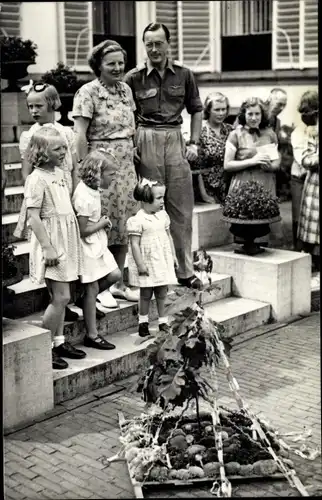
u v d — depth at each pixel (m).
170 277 6.25
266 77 11.18
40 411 5.37
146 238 6.18
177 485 4.50
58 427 5.22
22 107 8.91
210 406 5.13
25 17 9.93
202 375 6.04
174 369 4.63
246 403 5.40
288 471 4.54
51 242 5.58
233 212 7.43
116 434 5.13
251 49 11.50
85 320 6.06
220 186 8.55
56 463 4.77
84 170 5.86
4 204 7.51
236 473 4.56
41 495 4.43
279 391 5.80
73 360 5.84
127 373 6.00
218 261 7.61
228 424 4.97
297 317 7.49
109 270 5.99
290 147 10.71
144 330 6.32
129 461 4.66
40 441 5.04
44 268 5.59
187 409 5.17
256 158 7.97
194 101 6.98
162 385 4.55
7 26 9.79
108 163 5.90
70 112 9.78
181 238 7.06
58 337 5.83
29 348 5.24
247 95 11.34
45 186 5.56
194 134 7.02
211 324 4.65
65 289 5.68
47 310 5.72
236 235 7.55
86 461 4.80
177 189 6.93
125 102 6.51
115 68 6.32
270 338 6.92
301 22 10.83
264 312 7.26
